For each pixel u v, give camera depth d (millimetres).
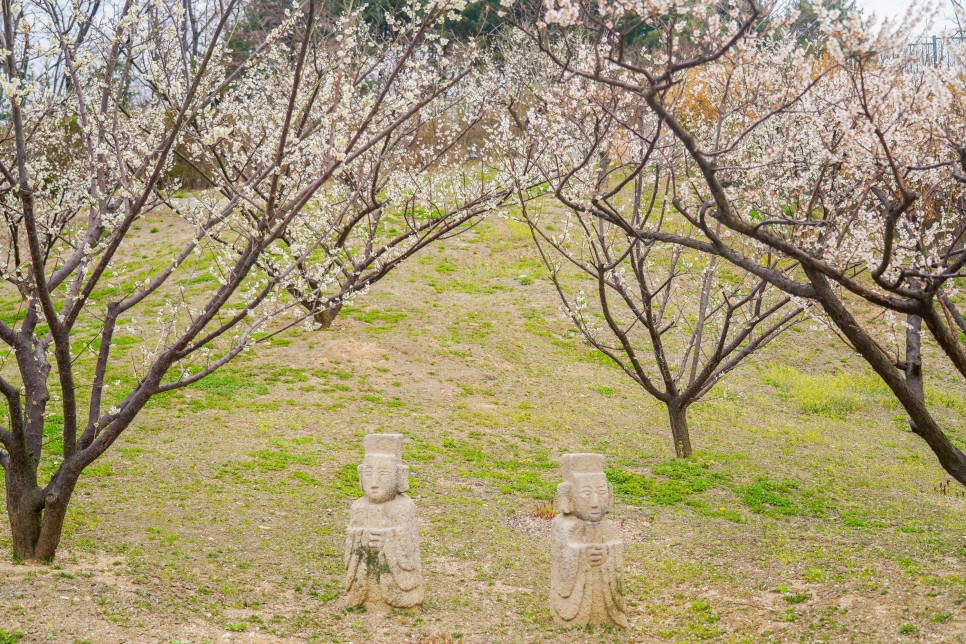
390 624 9969
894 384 9117
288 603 10273
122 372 20422
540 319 26641
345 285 14023
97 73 13844
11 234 12312
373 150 13930
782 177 13781
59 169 20047
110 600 9367
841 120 10227
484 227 33719
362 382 21078
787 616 10156
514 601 10930
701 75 13703
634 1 8203
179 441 16328
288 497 14047
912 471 18000
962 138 10492
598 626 10148
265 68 19281
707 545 13078
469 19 24797
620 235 25375
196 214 11484
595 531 10312
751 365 25047
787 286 9172
